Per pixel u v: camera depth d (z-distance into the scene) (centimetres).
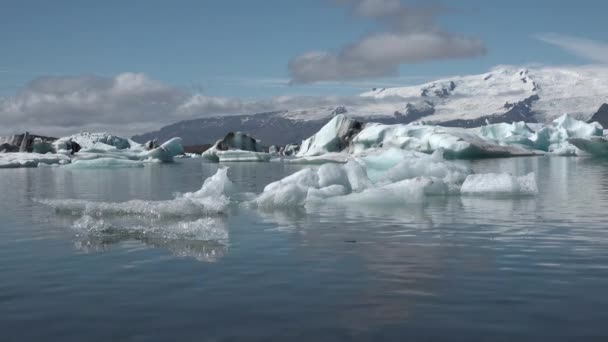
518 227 718
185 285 427
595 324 322
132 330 324
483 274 452
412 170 1362
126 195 1395
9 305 381
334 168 1227
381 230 707
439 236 654
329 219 821
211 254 551
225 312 355
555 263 491
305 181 1191
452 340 300
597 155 3819
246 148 5150
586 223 747
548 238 629
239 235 674
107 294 405
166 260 522
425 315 343
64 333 322
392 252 555
